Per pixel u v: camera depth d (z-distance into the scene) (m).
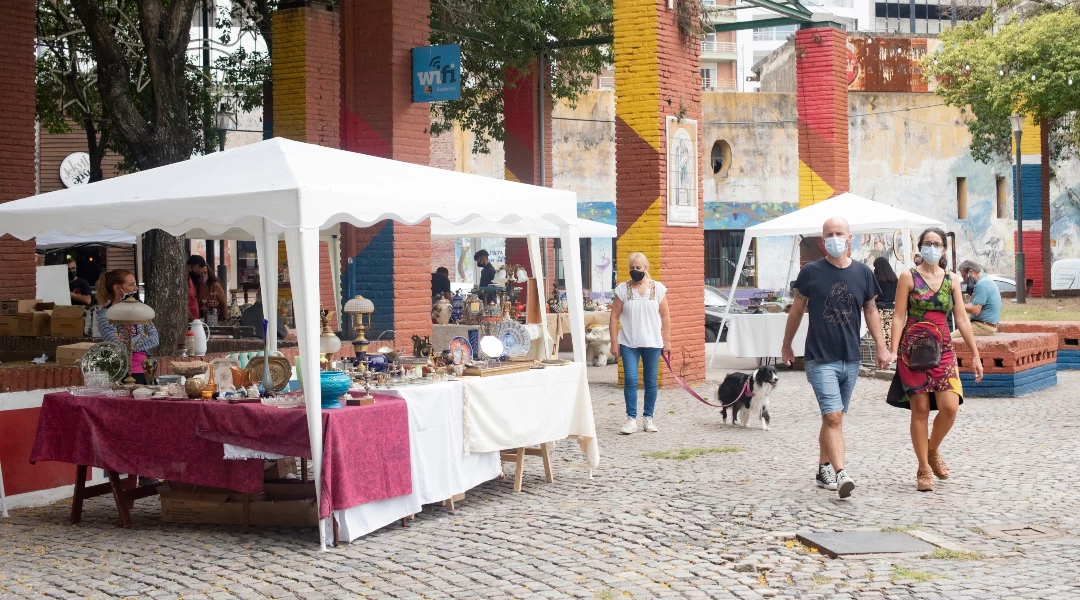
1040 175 36.69
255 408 6.95
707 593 5.71
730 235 37.94
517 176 23.14
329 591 5.86
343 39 15.29
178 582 6.10
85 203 7.45
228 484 7.12
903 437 10.80
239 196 6.84
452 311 17.97
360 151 14.74
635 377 11.57
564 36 22.48
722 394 12.05
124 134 11.71
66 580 6.18
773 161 37.94
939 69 33.03
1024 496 7.92
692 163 16.03
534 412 8.62
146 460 7.37
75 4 11.61
